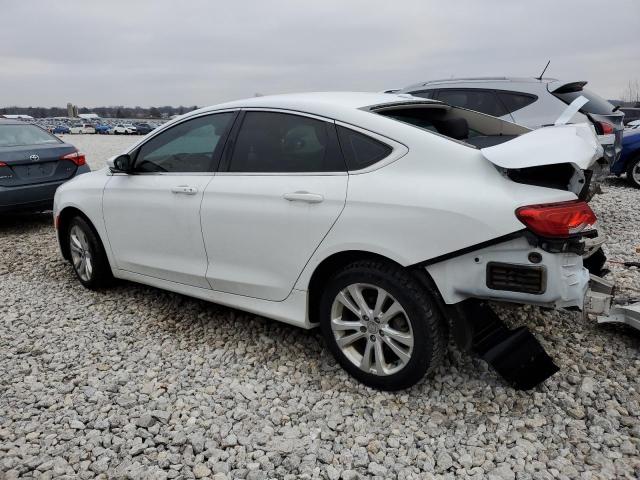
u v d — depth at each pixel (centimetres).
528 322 360
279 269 313
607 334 344
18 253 607
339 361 304
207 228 345
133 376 319
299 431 262
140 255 405
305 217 294
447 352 324
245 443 254
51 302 445
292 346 347
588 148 246
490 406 275
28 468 241
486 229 239
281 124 322
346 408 277
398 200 262
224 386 304
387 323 279
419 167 267
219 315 402
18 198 682
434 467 235
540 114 661
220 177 343
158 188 378
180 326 387
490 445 247
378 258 278
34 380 318
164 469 241
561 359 315
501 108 686
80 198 445
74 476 236
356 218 274
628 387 286
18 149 688
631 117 1188
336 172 291
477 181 250
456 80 735
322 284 312
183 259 372
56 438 262
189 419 274
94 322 400
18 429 269
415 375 272
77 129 5853
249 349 347
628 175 929
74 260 474
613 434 250
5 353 354
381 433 259
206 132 361
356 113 294
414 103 332
